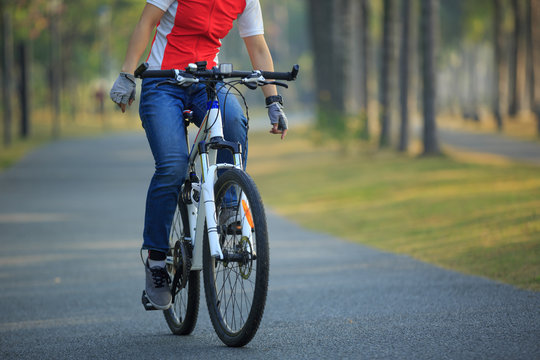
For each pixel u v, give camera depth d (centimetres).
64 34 17038
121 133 14050
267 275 1116
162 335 1422
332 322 1439
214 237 1171
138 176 6369
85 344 1372
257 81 1206
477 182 4219
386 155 7106
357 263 2291
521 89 14850
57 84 12494
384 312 1520
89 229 3438
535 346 1130
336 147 8456
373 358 1113
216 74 1181
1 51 13362
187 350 1242
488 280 1822
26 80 11875
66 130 14300
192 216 1283
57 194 5066
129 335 1444
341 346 1204
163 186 1267
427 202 3581
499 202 3212
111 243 3012
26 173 6631
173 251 1327
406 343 1199
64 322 1630
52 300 1912
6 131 10225
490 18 17612
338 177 5412
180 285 1331
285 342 1259
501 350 1116
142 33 1257
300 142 9888
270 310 1628
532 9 15112
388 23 7612
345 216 3538
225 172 1189
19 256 2717
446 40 18450
